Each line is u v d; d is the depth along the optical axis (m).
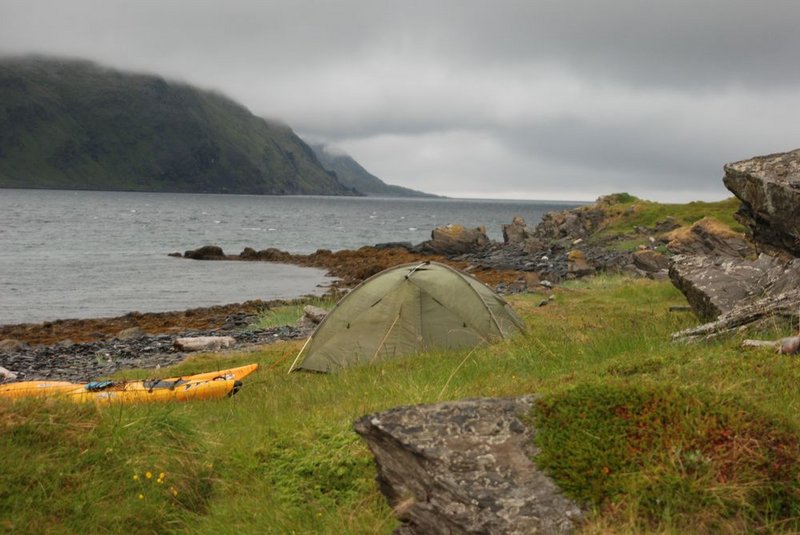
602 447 5.34
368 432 5.92
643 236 61.41
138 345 26.27
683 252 40.56
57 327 31.64
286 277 50.22
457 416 5.80
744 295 14.00
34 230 88.81
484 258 58.28
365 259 58.81
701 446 5.25
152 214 147.75
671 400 5.67
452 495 5.16
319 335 16.61
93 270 52.41
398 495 5.75
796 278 13.48
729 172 16.86
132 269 53.50
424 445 5.54
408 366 13.91
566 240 69.25
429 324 16.20
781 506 4.86
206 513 7.91
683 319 14.95
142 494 7.97
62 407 9.29
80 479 8.08
